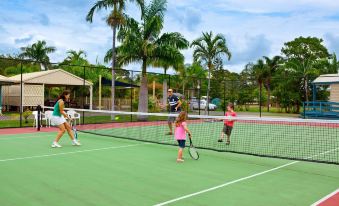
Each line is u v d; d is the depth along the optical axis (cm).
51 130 1523
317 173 757
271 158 931
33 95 2873
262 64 4725
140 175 711
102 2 2117
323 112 2638
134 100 3516
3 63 4372
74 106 3203
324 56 4972
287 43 5150
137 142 1194
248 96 4416
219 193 589
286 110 4044
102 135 1354
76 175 703
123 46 2150
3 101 3228
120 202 534
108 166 792
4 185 625
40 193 578
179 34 2241
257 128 1800
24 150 997
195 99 3900
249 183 660
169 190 604
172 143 1191
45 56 4731
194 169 776
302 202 546
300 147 1152
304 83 3653
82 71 3466
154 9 2175
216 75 5622
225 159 905
